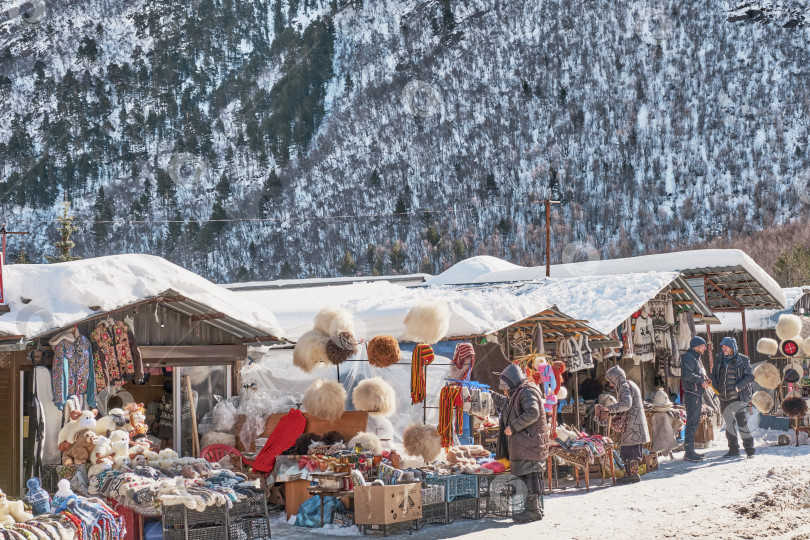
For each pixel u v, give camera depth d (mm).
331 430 9422
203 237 151000
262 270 144000
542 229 142750
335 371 11523
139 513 7082
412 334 9727
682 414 12781
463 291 14742
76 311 8242
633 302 12875
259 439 9984
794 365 14297
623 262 18391
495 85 192750
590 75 188375
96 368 8531
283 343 11273
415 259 141375
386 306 11648
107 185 185875
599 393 12438
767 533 6902
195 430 10086
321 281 26547
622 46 193625
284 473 8516
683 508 8188
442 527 7785
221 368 10875
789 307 18938
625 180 153625
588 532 7195
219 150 194375
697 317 16750
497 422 10375
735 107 167500
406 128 181125
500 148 170625
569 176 158250
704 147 157750
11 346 7746
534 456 7914
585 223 144500
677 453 13242
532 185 157125
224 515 7051
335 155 178250
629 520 7703
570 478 10742
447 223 149250
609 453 10211
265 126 194250
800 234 126062
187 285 9328
